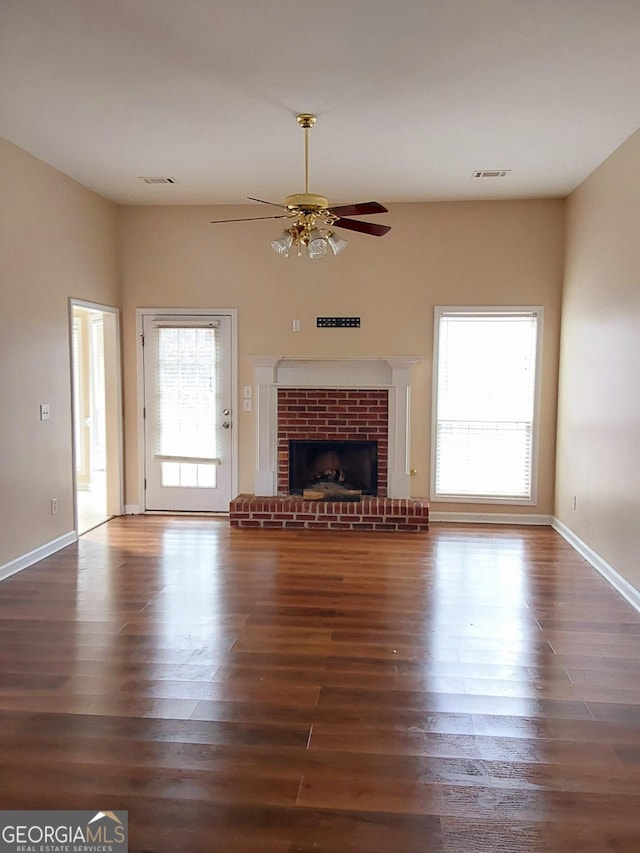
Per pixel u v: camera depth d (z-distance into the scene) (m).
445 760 2.45
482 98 3.76
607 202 4.76
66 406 5.35
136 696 2.90
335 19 2.92
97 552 5.17
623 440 4.36
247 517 5.97
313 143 4.50
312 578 4.54
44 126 4.21
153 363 6.41
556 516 6.07
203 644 3.45
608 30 3.00
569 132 4.27
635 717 2.76
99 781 2.31
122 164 4.99
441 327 6.17
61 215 5.22
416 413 6.26
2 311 4.48
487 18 2.91
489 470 6.25
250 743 2.55
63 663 3.23
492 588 4.36
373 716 2.75
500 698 2.91
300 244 4.01
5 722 2.69
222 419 6.41
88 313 7.72
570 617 3.86
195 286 6.31
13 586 4.36
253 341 6.31
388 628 3.67
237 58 3.30
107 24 2.97
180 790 2.27
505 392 6.18
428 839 2.05
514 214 5.99
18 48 3.19
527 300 6.04
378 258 6.16
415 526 5.87
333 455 6.38
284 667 3.19
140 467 6.55
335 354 6.26
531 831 2.09
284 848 2.01
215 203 6.17
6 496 4.55
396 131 4.27
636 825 2.12
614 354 4.57
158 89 3.65
